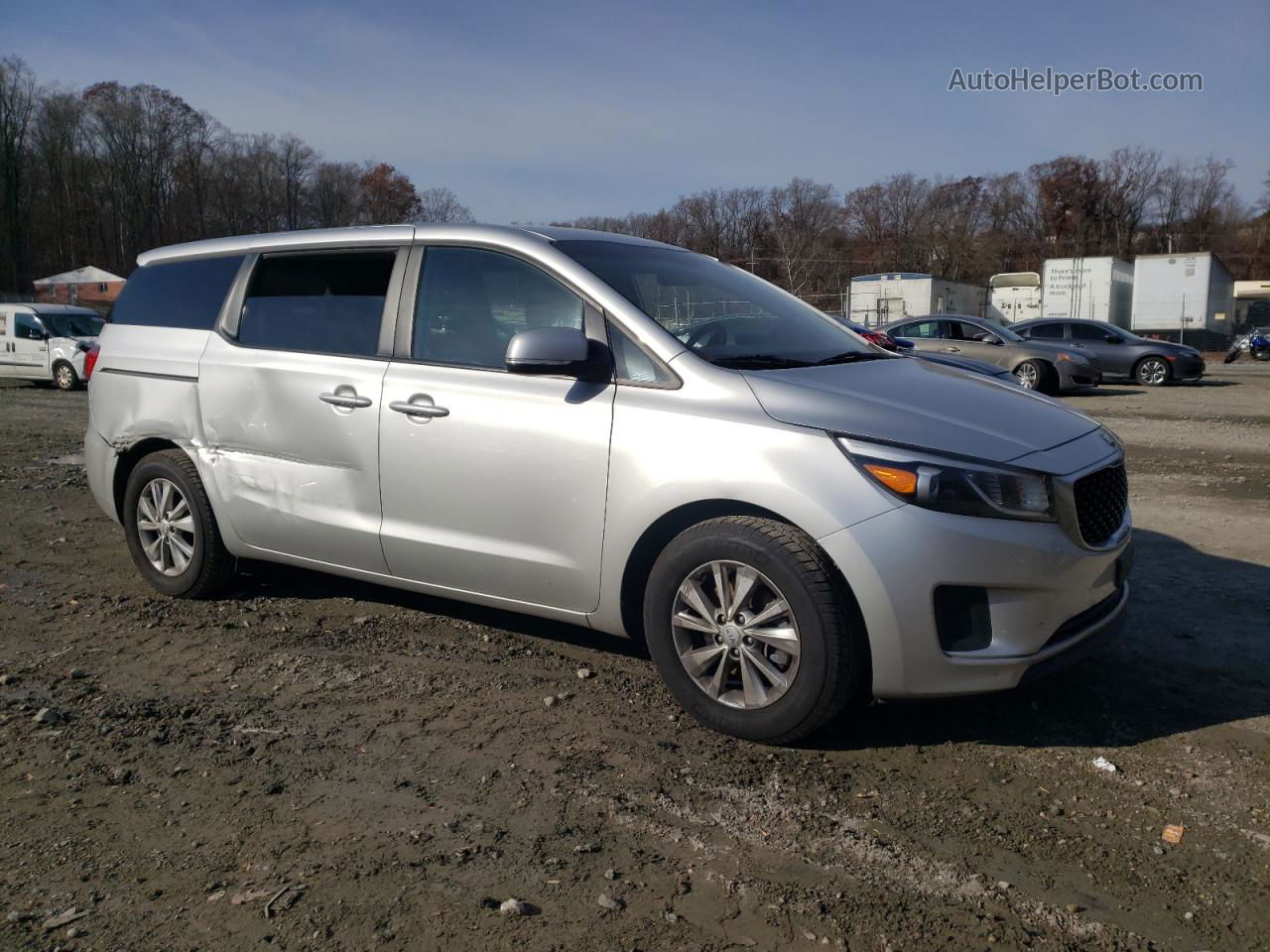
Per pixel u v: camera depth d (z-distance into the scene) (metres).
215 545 4.78
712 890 2.53
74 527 6.70
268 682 3.91
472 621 4.67
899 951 2.29
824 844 2.75
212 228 79.94
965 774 3.16
